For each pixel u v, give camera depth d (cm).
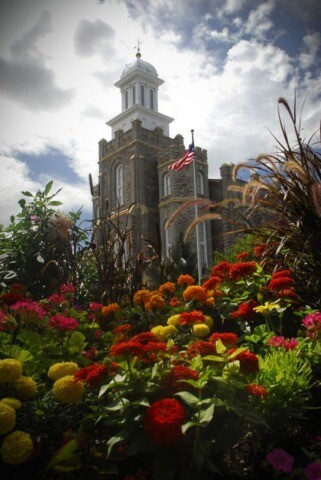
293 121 304
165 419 132
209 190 2962
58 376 170
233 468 157
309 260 283
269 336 227
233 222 345
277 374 175
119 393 156
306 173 284
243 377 166
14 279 453
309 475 141
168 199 2738
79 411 169
